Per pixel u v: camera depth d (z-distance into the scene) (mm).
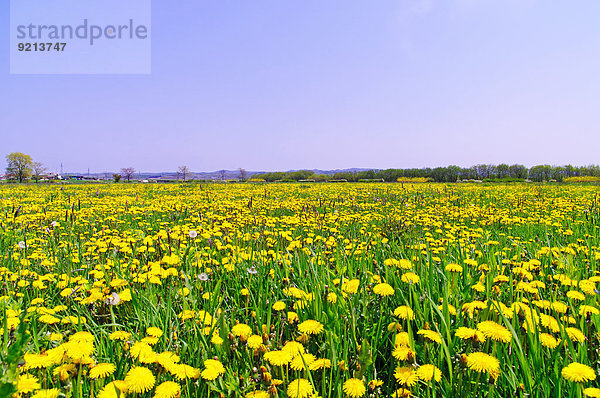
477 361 1617
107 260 4113
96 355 2027
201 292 3182
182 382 1817
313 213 7793
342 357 2047
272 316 2672
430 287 2881
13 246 5082
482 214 9367
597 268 3703
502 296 2869
